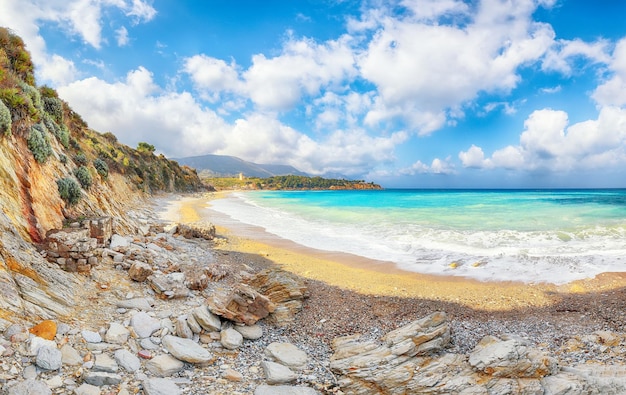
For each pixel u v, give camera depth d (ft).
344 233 91.66
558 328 34.71
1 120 37.83
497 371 23.86
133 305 32.81
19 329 23.30
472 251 66.28
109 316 30.07
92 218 46.16
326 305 40.96
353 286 48.26
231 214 145.79
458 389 22.99
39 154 44.45
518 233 79.46
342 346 30.50
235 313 32.76
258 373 26.02
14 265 28.37
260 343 31.17
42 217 39.27
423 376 24.82
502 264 57.67
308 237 86.53
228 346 29.22
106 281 36.40
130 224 64.59
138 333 28.14
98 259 40.22
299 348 30.83
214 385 23.91
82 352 24.22
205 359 26.40
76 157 65.67
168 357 26.05
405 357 27.30
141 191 176.04
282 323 35.29
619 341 30.58
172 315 32.89
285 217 133.59
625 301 40.70
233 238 83.82
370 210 149.89
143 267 39.09
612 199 196.24
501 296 44.16
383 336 31.99
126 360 24.35
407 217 117.19
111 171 137.80
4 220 31.73
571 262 57.00
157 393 21.38
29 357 21.74
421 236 81.87
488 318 37.50
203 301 37.86
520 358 24.47
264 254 67.36
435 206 162.61
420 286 48.39
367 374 25.57
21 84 55.16
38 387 19.40
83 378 21.75
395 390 23.98
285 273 45.39
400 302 42.14
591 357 28.19
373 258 64.54
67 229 38.19
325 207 178.09
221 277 47.55
